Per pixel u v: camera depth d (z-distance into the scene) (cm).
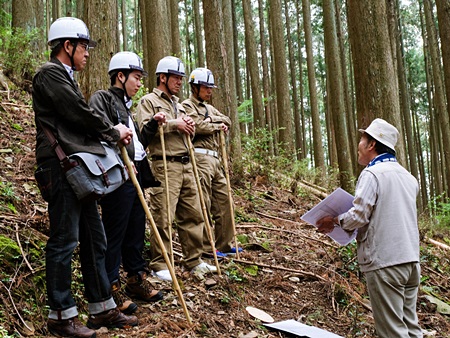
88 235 345
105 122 334
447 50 1055
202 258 536
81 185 318
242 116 1536
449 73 1057
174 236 576
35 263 407
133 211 418
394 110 626
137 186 368
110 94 396
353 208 355
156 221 471
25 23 992
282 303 488
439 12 1066
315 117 1806
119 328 361
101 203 392
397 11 2200
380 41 629
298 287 525
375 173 357
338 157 1320
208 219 511
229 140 1033
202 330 382
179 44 1742
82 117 320
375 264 350
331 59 1401
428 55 2462
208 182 531
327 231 388
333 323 472
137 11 3262
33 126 729
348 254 609
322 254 617
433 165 2480
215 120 547
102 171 327
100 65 684
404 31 2891
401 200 354
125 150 363
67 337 322
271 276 532
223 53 884
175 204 473
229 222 561
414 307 366
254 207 817
